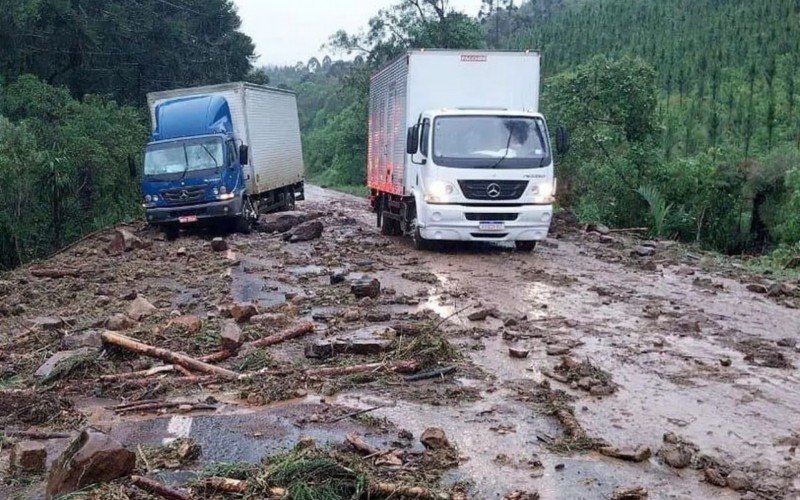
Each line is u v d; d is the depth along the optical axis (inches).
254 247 637.3
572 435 216.4
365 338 303.4
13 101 876.0
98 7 1189.1
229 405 248.1
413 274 480.4
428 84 588.4
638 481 189.5
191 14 1594.5
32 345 327.3
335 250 605.9
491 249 611.8
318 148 2827.3
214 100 756.6
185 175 700.7
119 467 182.4
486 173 538.6
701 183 816.9
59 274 519.2
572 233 737.6
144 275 509.0
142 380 268.8
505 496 179.0
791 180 735.7
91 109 910.4
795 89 1455.5
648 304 402.3
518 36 2746.1
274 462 192.2
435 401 248.1
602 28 2460.6
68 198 790.5
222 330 312.8
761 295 433.7
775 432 222.5
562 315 373.4
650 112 890.7
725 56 1775.3
